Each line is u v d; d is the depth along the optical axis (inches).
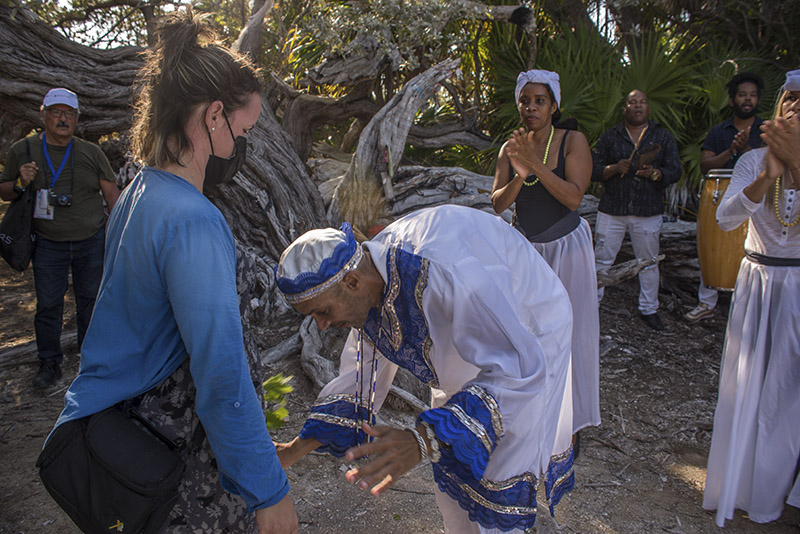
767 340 103.8
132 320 55.1
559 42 270.8
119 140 219.5
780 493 104.4
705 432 139.8
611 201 200.2
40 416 138.7
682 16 323.3
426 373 68.6
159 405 56.9
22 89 191.9
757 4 309.1
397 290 62.8
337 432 71.9
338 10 229.0
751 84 191.5
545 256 119.9
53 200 149.5
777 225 101.3
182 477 56.2
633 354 180.7
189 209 53.2
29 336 184.5
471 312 60.7
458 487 67.7
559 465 77.0
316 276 59.3
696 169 234.8
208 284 51.8
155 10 271.6
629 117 199.5
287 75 259.3
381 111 204.2
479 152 284.0
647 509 110.3
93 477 54.2
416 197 209.8
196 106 56.0
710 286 186.2
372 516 104.5
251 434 53.6
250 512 56.8
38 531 99.3
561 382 71.2
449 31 263.4
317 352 156.0
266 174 194.1
